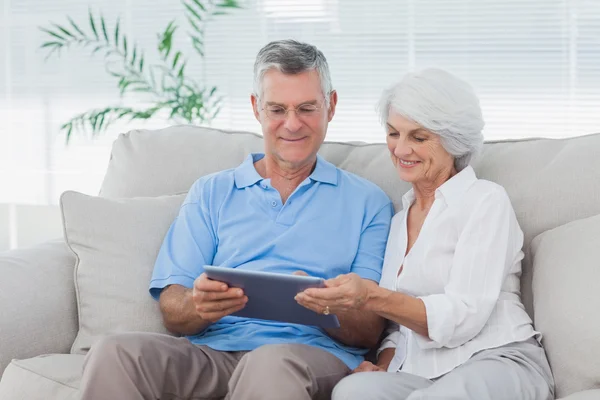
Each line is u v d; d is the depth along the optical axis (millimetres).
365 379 1506
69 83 3689
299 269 1851
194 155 2195
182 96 3508
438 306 1590
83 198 1996
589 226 1709
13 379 1682
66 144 3684
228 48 3580
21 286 1856
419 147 1730
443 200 1742
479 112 1737
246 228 1903
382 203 1933
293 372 1482
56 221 3488
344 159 2119
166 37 3496
